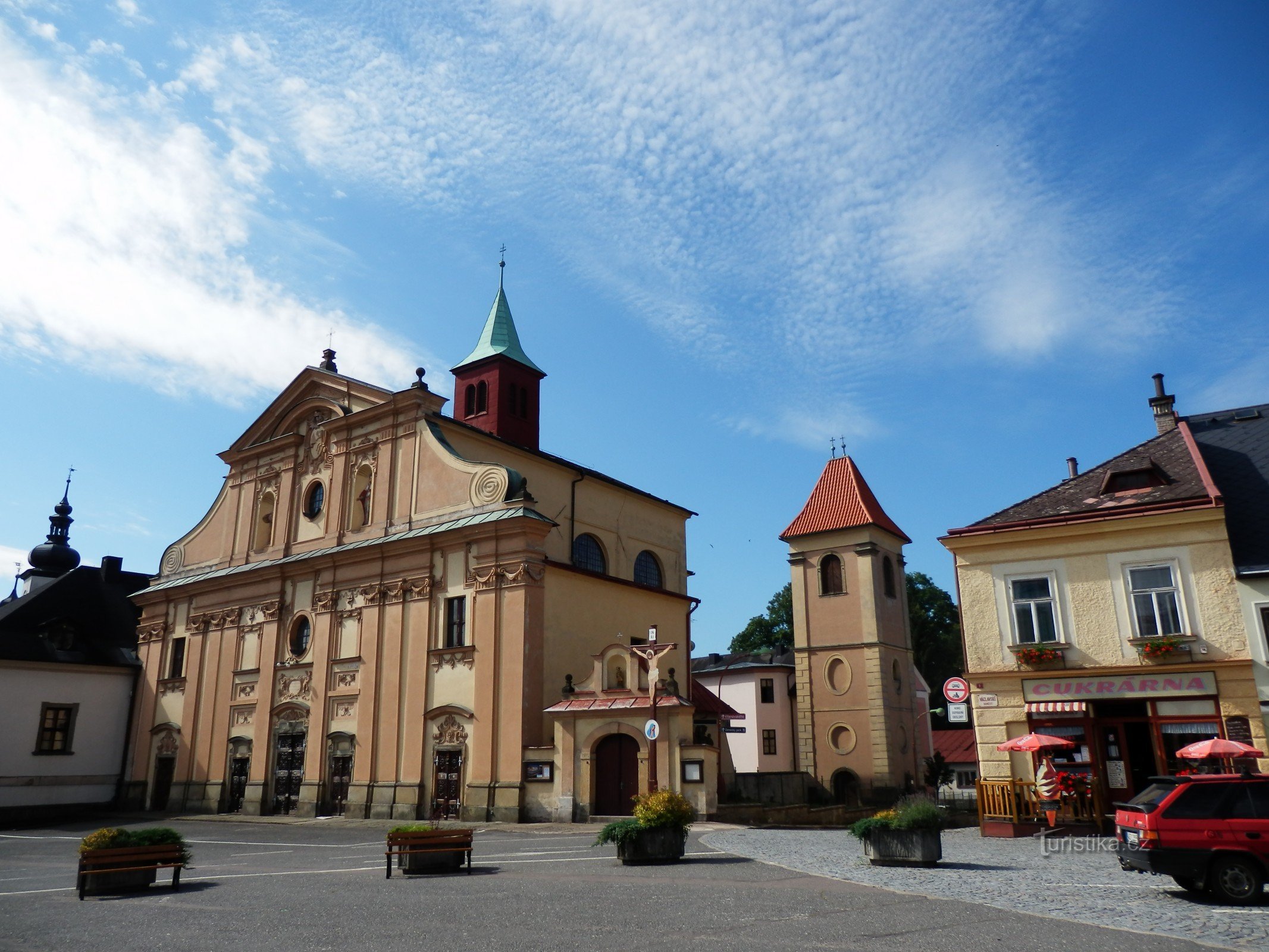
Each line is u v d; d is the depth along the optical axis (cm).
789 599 7619
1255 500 2362
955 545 2533
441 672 3175
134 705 4409
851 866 1608
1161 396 3083
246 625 3975
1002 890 1310
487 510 3238
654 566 4356
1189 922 1065
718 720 3994
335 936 1045
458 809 2997
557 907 1198
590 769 2767
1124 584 2322
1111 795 2252
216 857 2059
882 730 4328
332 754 3441
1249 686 2142
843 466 5025
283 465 4106
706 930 1023
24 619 4309
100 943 1048
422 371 3634
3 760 3978
